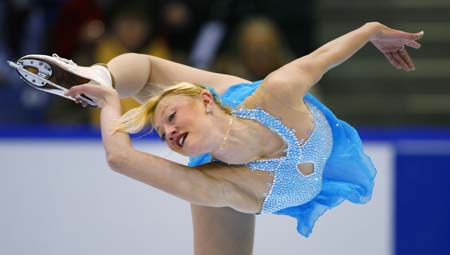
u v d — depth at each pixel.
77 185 15.05
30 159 15.10
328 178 10.41
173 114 9.20
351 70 21.97
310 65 9.60
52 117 17.39
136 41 18.02
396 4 23.78
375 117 20.73
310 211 10.37
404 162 15.14
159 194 15.03
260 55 16.98
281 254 15.03
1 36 20.27
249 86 10.27
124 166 9.05
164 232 15.04
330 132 10.11
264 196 9.95
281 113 9.55
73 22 19.19
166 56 18.55
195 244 10.79
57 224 15.10
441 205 15.14
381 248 15.09
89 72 9.70
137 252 15.08
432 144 15.15
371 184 10.52
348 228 15.08
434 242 15.14
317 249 15.05
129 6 18.52
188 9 19.78
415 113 20.98
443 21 23.39
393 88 21.61
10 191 15.12
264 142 9.59
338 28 23.22
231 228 10.66
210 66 17.80
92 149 15.05
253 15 20.00
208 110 9.31
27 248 15.14
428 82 21.80
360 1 23.83
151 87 10.67
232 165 9.70
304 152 9.74
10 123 17.98
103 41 17.97
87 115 17.27
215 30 19.31
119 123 9.17
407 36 10.08
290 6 20.27
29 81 9.62
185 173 9.31
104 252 15.08
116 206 15.04
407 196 15.14
